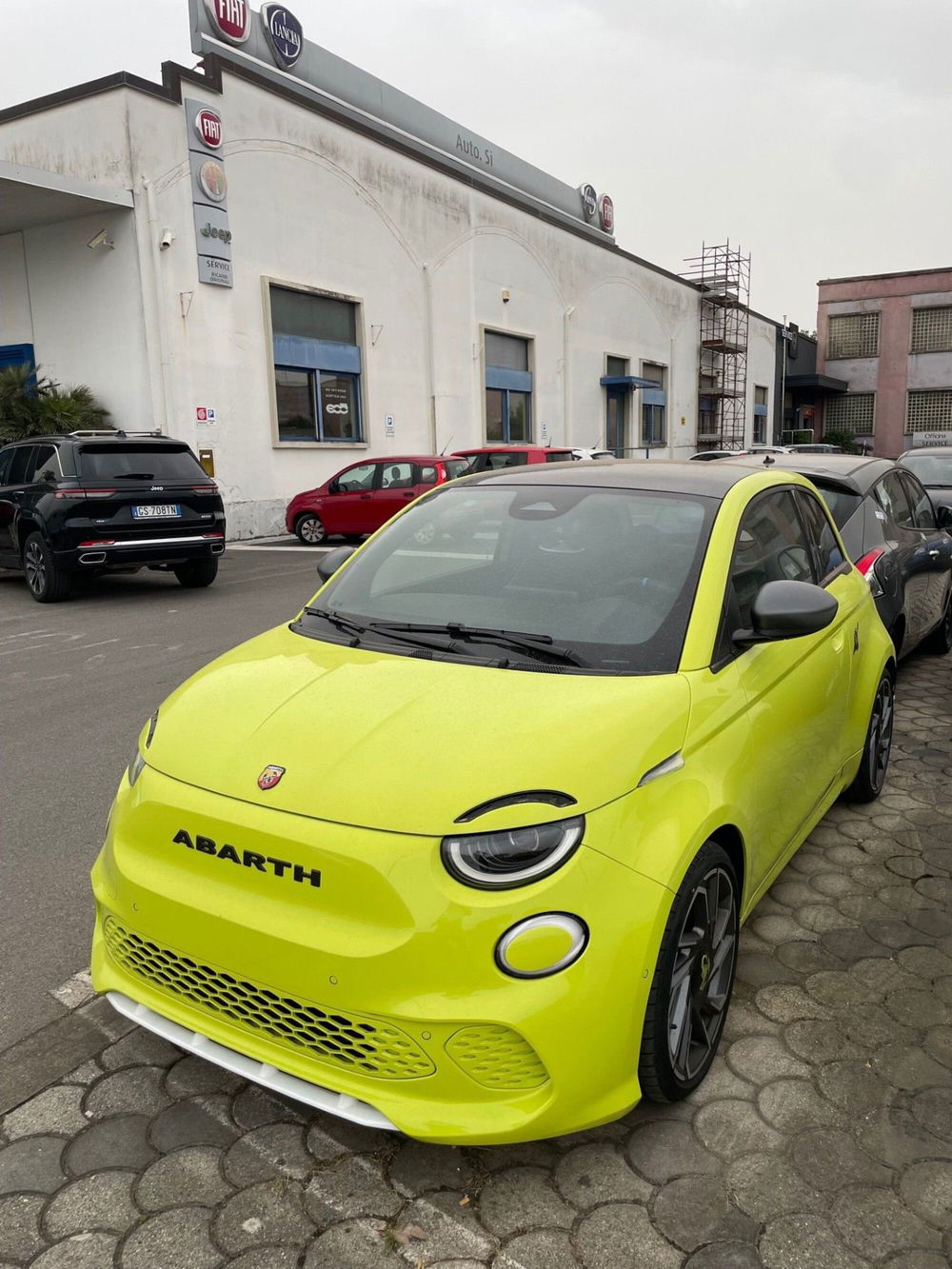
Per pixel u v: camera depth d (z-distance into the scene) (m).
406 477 16.05
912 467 11.28
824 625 2.83
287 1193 2.20
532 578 3.07
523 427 26.91
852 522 5.52
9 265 16.69
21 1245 2.06
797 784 3.18
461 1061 2.04
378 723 2.39
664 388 35.31
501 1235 2.08
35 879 3.81
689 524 3.12
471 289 23.66
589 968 2.06
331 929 2.10
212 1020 2.32
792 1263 2.00
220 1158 2.31
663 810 2.29
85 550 9.84
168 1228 2.10
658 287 33.91
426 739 2.30
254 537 17.64
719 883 2.57
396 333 21.16
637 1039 2.19
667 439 35.53
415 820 2.09
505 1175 2.25
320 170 18.56
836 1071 2.62
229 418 16.98
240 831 2.22
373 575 3.38
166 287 15.62
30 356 16.84
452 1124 2.04
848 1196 2.18
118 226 15.35
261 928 2.15
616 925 2.11
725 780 2.53
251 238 17.11
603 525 3.21
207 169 16.00
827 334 48.66
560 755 2.21
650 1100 2.44
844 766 3.92
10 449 10.78
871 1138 2.37
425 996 2.04
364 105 20.97
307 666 2.79
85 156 15.31
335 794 2.18
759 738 2.77
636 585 2.91
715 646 2.73
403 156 20.86
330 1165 2.29
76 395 15.77
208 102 16.03
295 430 18.81
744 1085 2.57
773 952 3.25
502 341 25.50
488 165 25.62
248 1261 2.02
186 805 2.32
